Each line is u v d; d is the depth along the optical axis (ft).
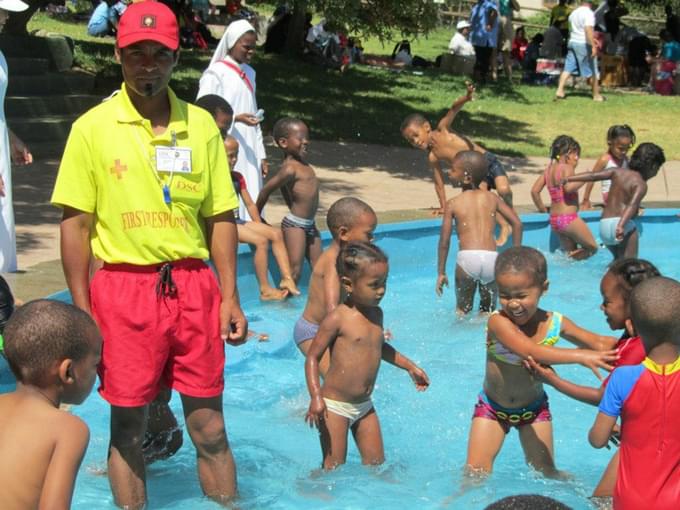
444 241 27.09
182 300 14.39
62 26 75.72
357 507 15.48
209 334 14.62
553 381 15.20
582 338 16.06
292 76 67.82
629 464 13.42
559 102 68.13
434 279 31.76
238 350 23.16
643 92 76.23
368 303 16.26
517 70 85.35
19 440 10.55
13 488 10.39
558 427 19.47
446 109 62.59
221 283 15.26
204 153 14.60
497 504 7.78
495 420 16.61
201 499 15.52
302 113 57.16
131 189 14.17
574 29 68.74
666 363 13.25
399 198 40.27
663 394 13.11
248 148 29.94
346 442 16.75
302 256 28.37
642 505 13.20
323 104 60.18
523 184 45.03
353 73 73.36
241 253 27.94
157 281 14.26
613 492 14.57
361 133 54.19
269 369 22.50
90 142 14.23
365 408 16.83
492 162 31.68
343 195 40.22
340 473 16.62
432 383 21.75
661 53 78.79
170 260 14.35
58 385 11.13
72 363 11.12
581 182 32.96
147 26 13.84
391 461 17.29
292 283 28.19
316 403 16.15
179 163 14.23
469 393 21.22
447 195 41.52
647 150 32.01
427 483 16.40
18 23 49.47
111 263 14.34
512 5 81.41
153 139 14.25
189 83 58.34
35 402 10.90
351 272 16.15
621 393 13.38
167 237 14.28
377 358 16.61
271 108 57.16
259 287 28.27
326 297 19.24
